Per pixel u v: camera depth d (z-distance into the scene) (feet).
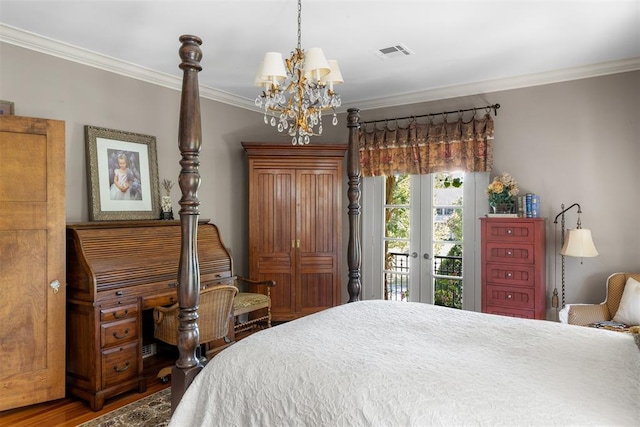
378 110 16.85
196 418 5.87
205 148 15.43
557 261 13.34
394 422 4.51
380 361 5.53
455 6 8.94
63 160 9.95
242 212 16.96
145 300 10.72
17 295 9.35
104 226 10.77
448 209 15.44
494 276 13.14
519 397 4.50
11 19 9.58
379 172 16.57
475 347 6.14
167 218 13.15
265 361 5.84
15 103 10.32
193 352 6.90
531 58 12.12
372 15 9.36
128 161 12.64
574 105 13.06
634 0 8.64
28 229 9.46
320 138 18.12
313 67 7.64
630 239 12.27
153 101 13.52
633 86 12.17
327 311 8.44
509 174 14.20
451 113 15.28
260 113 17.66
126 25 9.91
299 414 5.10
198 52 7.00
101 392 9.74
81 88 11.64
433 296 15.76
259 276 15.92
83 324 9.89
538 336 6.66
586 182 12.90
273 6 8.91
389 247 16.74
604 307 11.66
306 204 16.05
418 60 12.27
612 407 4.36
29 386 9.47
